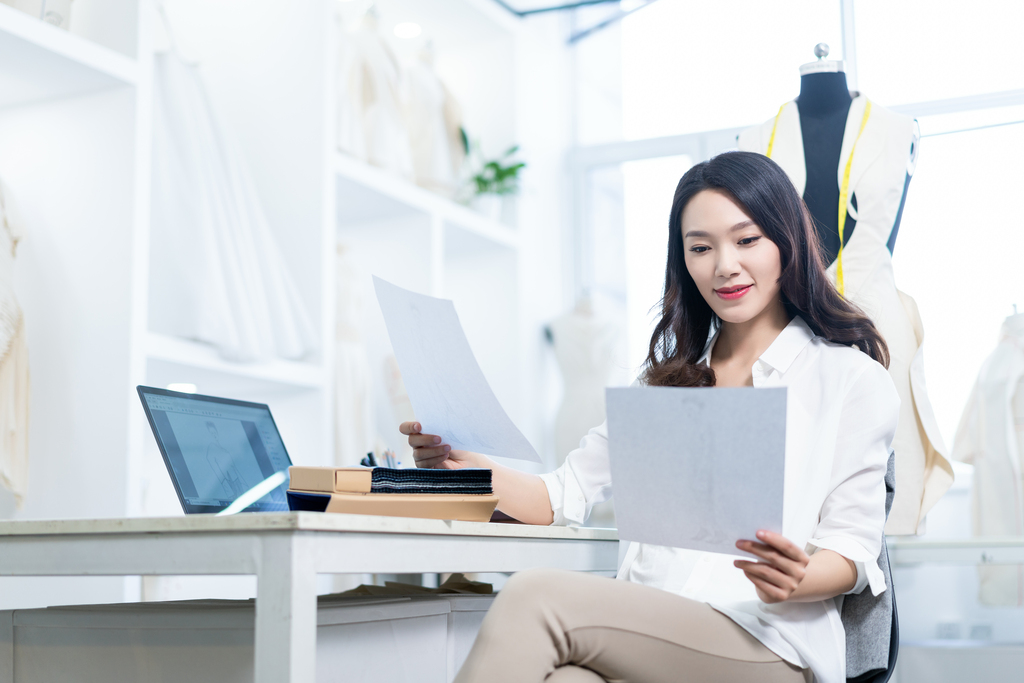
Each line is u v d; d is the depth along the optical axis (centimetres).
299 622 73
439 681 115
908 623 376
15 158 243
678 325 129
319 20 311
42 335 233
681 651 93
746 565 91
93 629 99
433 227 368
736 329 125
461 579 165
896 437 187
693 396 88
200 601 109
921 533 187
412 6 422
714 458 89
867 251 194
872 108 202
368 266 376
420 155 387
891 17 430
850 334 116
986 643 265
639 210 488
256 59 317
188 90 259
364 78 347
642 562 116
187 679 94
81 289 231
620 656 92
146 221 232
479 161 451
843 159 198
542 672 87
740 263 115
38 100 242
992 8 413
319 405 290
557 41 509
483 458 128
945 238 401
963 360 391
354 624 100
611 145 493
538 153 474
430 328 114
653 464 92
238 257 263
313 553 75
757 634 98
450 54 469
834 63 205
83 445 224
